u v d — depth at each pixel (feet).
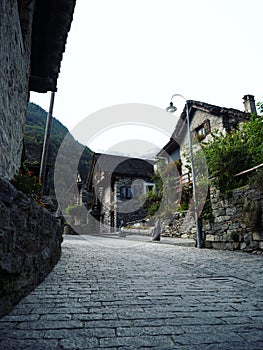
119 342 4.46
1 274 5.40
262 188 17.04
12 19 8.18
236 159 20.93
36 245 8.45
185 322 5.41
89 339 4.57
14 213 6.12
